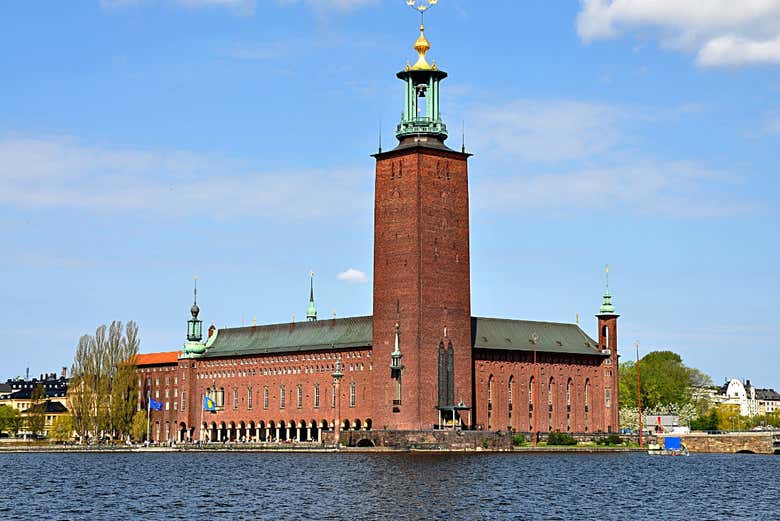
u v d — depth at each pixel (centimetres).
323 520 10662
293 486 13525
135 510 11412
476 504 11812
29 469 16988
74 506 11769
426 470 15800
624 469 17412
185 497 12475
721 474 16812
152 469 16775
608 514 11375
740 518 11288
